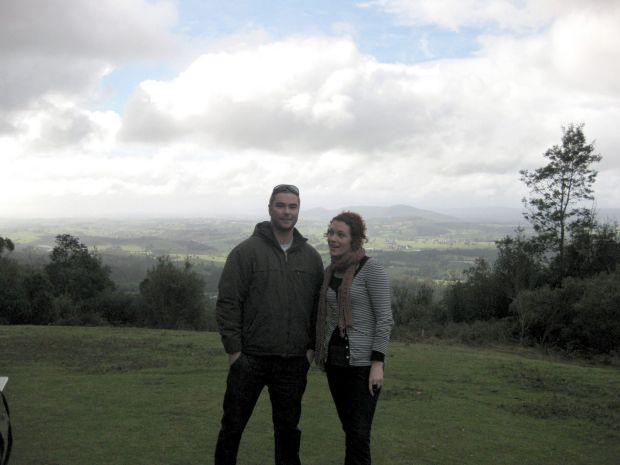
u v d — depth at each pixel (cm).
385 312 326
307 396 675
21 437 476
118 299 3450
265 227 339
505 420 589
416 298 2906
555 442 512
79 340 1255
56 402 616
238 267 327
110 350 1092
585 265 3031
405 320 2680
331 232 336
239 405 329
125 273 8150
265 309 326
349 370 327
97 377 782
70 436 480
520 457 465
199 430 504
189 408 591
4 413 392
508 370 952
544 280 3020
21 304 3194
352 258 331
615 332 2045
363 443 322
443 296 3067
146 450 443
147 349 1116
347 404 333
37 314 3316
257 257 327
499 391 759
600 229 3023
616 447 503
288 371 334
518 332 2430
